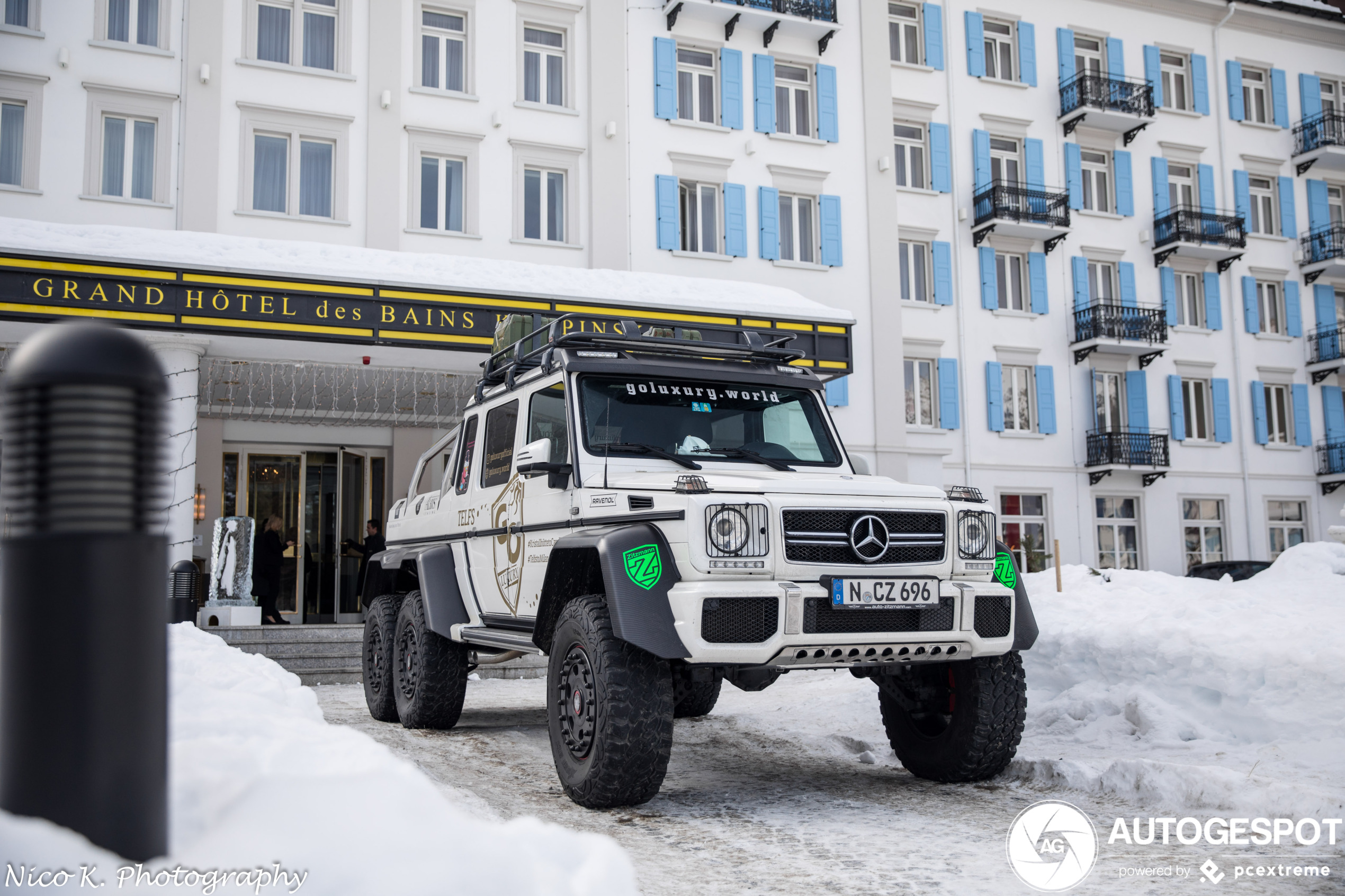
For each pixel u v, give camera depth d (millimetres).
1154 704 6051
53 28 15742
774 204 20094
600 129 19031
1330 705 5352
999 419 22562
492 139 18328
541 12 18969
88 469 1579
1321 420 26141
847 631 4359
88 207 15641
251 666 4695
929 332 22203
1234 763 5082
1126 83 24109
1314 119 26594
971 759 5027
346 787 2020
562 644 4617
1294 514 25625
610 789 4289
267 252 13555
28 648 1559
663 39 19688
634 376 5379
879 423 20281
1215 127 25703
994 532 4793
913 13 23125
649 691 4301
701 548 4223
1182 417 24375
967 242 22781
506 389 6094
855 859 3703
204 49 16531
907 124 22781
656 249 19172
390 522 8086
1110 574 8695
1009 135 23453
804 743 6633
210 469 16984
